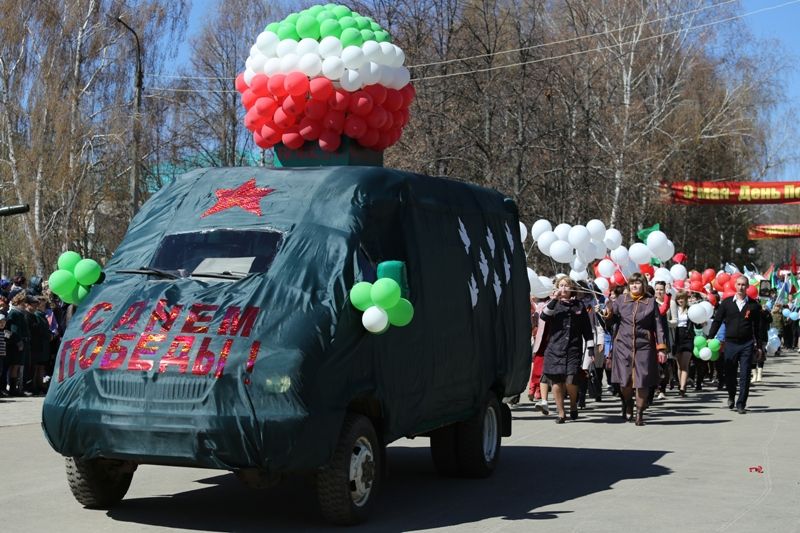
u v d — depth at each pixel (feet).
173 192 28.17
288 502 28.19
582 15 135.23
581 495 29.40
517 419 50.21
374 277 25.41
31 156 118.52
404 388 26.25
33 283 67.62
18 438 40.40
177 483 30.96
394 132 35.86
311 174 27.20
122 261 26.86
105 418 23.20
